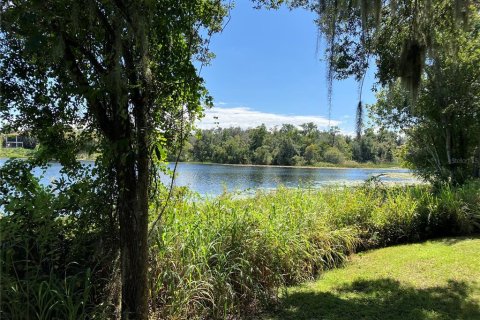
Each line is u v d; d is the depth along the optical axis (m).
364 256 6.14
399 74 5.12
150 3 2.35
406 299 4.24
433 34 5.05
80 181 3.46
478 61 10.70
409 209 7.39
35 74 3.16
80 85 2.67
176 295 3.49
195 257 3.86
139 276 2.88
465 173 11.95
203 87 2.93
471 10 5.70
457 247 6.40
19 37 2.63
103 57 2.79
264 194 7.11
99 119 2.78
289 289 4.64
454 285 4.61
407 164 14.85
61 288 2.93
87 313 3.01
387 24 5.31
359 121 4.45
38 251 3.15
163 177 4.85
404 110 12.67
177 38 2.83
